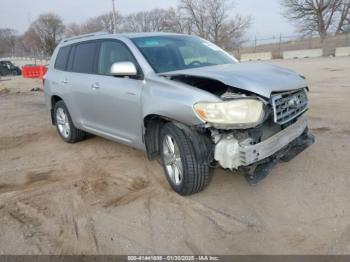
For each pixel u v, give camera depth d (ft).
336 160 15.56
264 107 11.44
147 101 13.47
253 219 11.55
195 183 12.53
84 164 17.60
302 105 13.46
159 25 210.18
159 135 14.03
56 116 22.02
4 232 11.71
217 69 13.33
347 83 40.09
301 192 12.98
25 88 63.21
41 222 12.22
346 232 10.50
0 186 15.49
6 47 275.80
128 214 12.41
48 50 246.68
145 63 14.39
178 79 12.98
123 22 215.92
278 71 13.50
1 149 21.39
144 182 14.89
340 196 12.50
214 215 11.93
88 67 18.11
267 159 12.14
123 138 16.05
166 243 10.68
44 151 20.38
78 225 11.91
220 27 188.44
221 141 11.71
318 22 191.62
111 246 10.71
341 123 21.61
